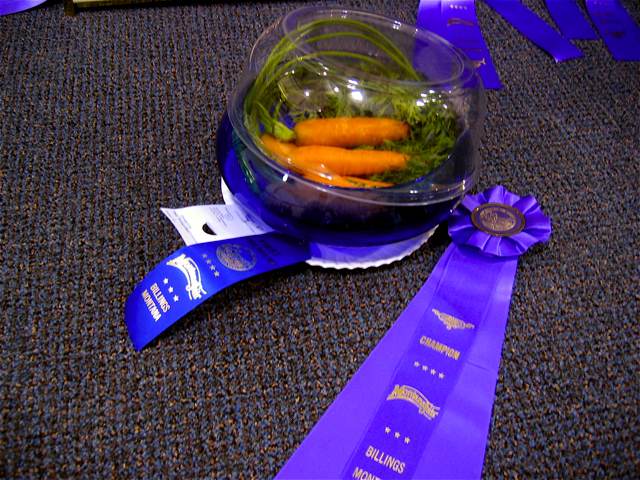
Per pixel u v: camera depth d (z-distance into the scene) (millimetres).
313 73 824
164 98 1107
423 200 799
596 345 814
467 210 914
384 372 739
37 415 686
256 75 871
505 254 865
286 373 747
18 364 727
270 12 1334
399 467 657
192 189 954
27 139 1003
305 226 805
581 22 1404
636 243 953
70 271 828
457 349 774
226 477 657
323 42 886
